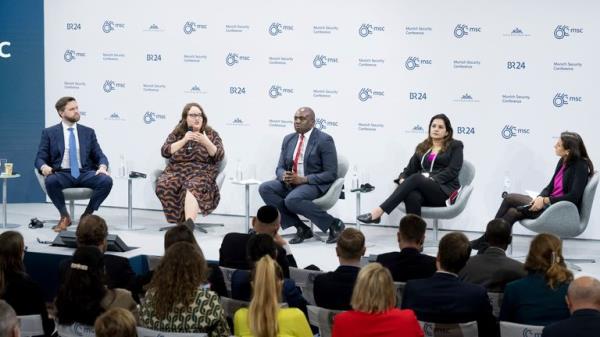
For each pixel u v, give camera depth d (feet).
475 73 26.68
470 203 27.09
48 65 30.42
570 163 22.63
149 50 29.53
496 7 26.27
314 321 14.01
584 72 25.84
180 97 29.43
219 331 12.67
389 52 27.35
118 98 29.94
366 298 11.57
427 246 24.32
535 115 26.32
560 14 25.81
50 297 21.81
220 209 29.48
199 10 28.91
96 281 13.05
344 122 27.99
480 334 13.32
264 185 25.44
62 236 22.16
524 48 26.21
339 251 14.44
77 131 26.55
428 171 24.56
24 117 30.68
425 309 13.25
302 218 28.58
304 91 28.27
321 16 27.84
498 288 15.03
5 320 9.75
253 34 28.50
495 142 26.71
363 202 28.02
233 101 28.94
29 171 31.01
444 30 26.78
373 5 27.32
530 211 22.63
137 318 13.11
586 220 22.34
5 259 14.25
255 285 11.69
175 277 12.55
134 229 26.40
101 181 25.81
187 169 26.09
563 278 13.47
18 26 30.19
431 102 27.12
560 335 11.18
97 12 29.78
